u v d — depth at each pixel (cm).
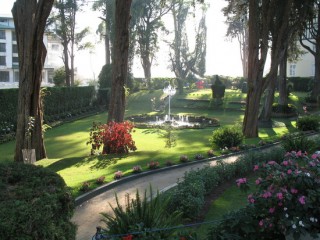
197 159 1141
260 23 1688
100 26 4388
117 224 450
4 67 5875
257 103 1658
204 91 3991
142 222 436
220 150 1300
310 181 422
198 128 2089
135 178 952
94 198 796
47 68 6103
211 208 698
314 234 406
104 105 3375
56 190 378
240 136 1360
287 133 1723
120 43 1395
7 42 5859
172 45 4297
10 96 1917
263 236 445
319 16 2862
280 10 1709
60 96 2606
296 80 3888
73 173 999
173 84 3972
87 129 2134
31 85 1167
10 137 1778
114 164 1104
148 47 4241
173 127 2081
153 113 2956
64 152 1495
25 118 1169
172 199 646
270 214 435
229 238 425
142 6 4044
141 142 1661
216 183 834
